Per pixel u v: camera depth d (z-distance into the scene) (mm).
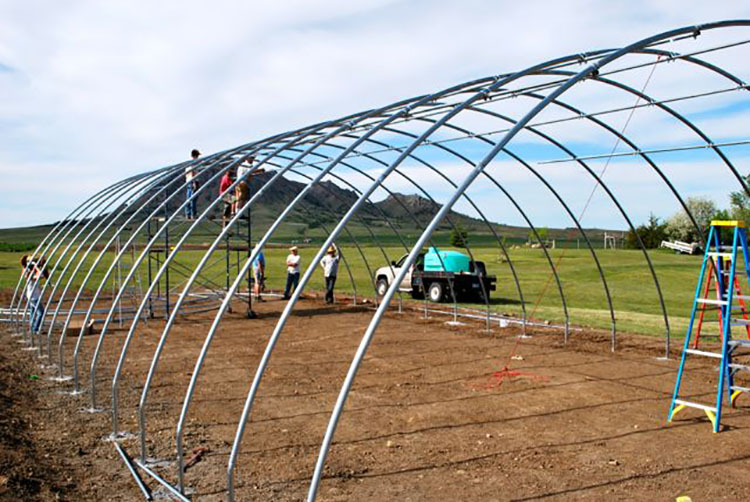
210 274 31234
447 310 18000
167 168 12336
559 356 11039
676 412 7434
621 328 13945
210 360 10797
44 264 13234
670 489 5090
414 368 10086
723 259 7668
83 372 9773
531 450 6109
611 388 8641
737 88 7035
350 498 4977
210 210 7680
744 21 6238
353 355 11273
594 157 9547
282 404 7930
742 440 6363
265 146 9828
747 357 10727
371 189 4961
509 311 17562
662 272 29391
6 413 7086
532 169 10867
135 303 19312
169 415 7418
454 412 7500
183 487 5188
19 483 4883
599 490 5090
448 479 5375
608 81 7668
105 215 14086
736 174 8414
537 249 53281
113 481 5355
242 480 5379
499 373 9656
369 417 7316
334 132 8031
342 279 28812
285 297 20609
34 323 12812
